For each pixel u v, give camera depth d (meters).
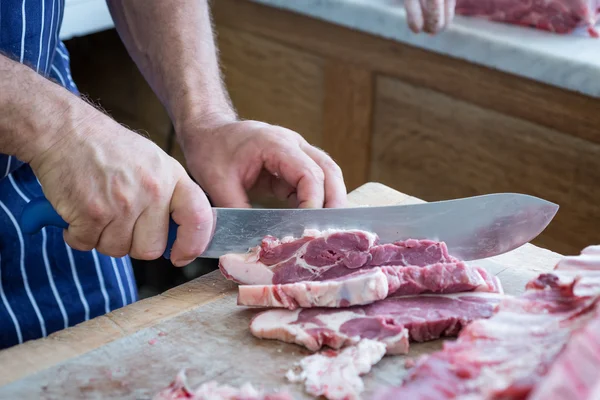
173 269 2.77
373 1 2.67
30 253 1.70
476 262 1.58
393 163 2.90
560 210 2.46
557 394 0.98
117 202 1.31
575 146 2.34
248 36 3.12
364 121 2.89
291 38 2.95
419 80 2.64
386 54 2.68
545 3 2.38
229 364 1.28
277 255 1.49
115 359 1.28
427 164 2.79
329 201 1.63
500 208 1.54
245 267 1.49
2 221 1.68
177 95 1.83
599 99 2.22
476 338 1.21
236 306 1.45
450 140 2.67
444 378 1.12
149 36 1.89
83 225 1.34
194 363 1.28
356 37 2.73
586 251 1.40
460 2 2.57
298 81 3.04
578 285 1.29
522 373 1.10
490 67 2.42
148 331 1.36
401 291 1.41
